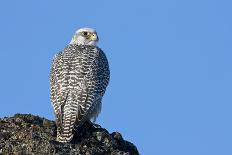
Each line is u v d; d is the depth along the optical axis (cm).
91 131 1486
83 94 1528
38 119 1499
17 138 1381
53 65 1622
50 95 1567
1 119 1472
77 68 1569
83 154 1359
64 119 1480
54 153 1323
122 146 1484
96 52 1638
